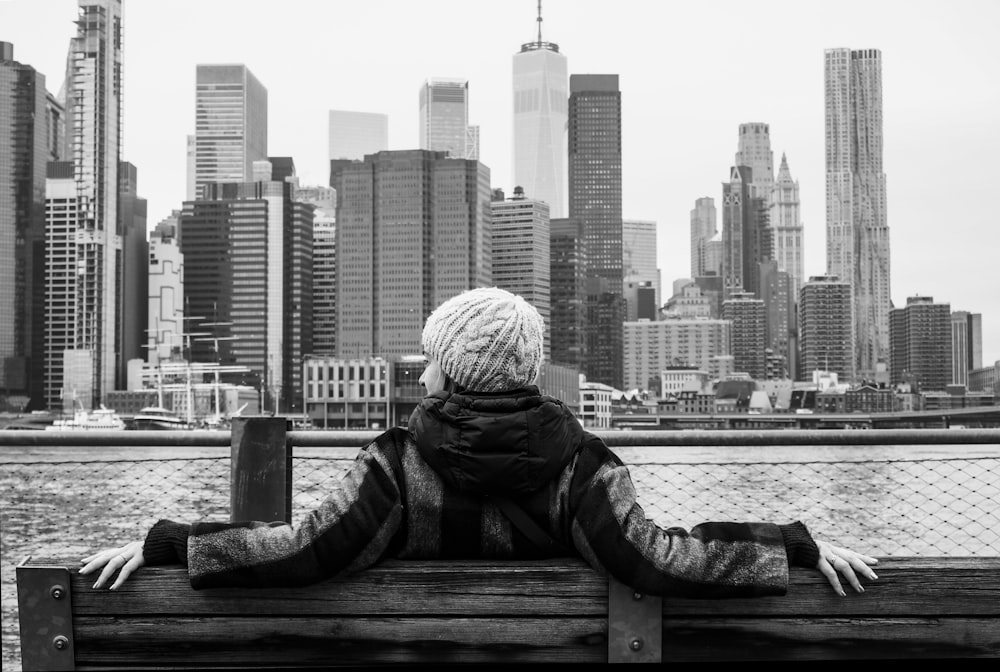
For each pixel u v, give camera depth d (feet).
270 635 6.46
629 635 6.38
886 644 6.53
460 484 6.12
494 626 6.40
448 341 6.36
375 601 6.38
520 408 6.18
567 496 6.23
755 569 6.10
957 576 6.46
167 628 6.47
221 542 6.11
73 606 6.47
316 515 6.19
